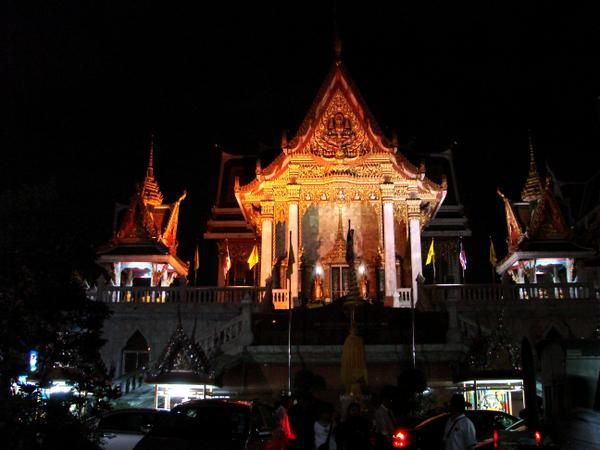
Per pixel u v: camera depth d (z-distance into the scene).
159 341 33.25
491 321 32.41
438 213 52.72
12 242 13.84
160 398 25.97
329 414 12.21
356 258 44.34
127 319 33.53
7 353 13.63
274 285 42.81
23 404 12.62
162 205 48.62
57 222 14.29
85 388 14.31
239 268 52.91
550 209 42.16
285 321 31.25
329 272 44.41
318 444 12.05
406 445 15.99
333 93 46.47
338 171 45.22
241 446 12.95
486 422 17.09
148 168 49.19
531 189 46.56
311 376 24.83
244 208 47.41
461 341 28.58
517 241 44.84
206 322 33.41
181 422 13.95
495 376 23.02
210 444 12.90
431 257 45.44
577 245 41.03
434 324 30.84
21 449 12.20
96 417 14.80
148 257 40.88
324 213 45.59
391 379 28.16
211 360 28.08
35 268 13.95
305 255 44.84
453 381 26.11
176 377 23.66
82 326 14.82
